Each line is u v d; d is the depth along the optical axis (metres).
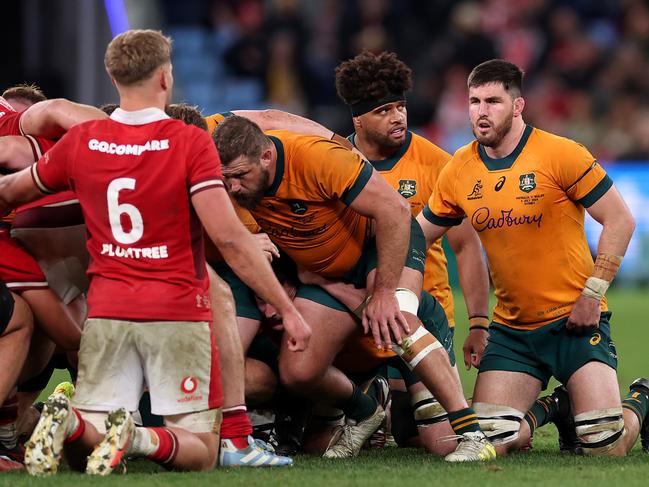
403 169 23.50
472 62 68.25
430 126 66.25
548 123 71.62
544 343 20.77
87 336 16.39
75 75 54.19
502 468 17.53
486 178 20.70
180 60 74.75
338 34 71.00
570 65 73.94
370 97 22.88
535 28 75.56
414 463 18.38
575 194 20.41
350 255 20.38
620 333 44.28
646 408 21.23
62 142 16.56
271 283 16.56
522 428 20.64
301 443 21.19
